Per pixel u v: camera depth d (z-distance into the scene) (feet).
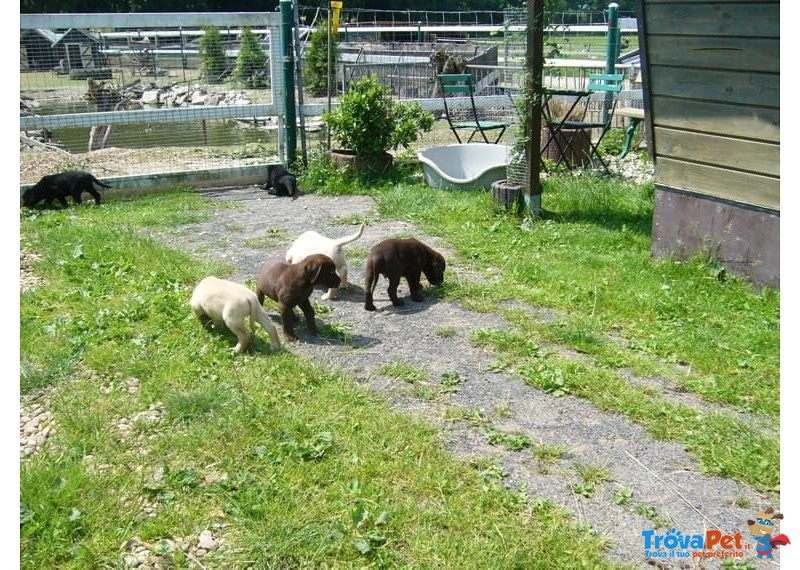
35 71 41.96
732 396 17.66
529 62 30.68
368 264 22.88
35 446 15.26
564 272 25.79
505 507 13.48
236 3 162.81
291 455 14.79
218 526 12.87
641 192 36.09
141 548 12.36
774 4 21.79
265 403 16.71
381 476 14.25
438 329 21.53
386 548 12.37
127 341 19.92
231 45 43.01
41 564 11.89
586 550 12.42
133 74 47.29
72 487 13.51
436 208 34.12
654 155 26.81
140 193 39.40
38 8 144.77
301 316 22.54
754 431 16.05
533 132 31.32
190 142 50.72
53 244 28.40
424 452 15.06
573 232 30.30
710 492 14.23
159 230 31.91
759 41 22.41
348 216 34.22
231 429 15.56
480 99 48.70
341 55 76.28
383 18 151.74
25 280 24.84
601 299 23.40
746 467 14.78
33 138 52.06
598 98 52.06
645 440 15.92
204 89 47.55
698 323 21.79
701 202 25.55
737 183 24.20
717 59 23.70
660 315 22.41
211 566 11.96
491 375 18.80
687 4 24.07
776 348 19.99
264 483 13.87
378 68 68.44
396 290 23.89
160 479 14.03
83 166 42.42
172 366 18.39
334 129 40.60
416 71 66.33
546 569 12.03
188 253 28.50
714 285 24.39
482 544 12.47
